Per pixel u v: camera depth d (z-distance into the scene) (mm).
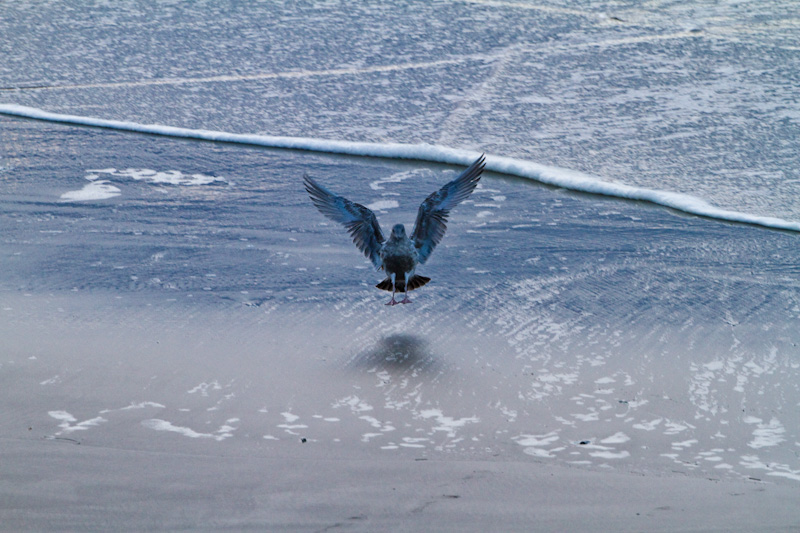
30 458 11766
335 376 14742
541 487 11180
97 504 10492
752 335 16109
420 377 14719
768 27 36219
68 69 34156
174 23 38781
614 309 17344
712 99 29500
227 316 17062
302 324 16781
